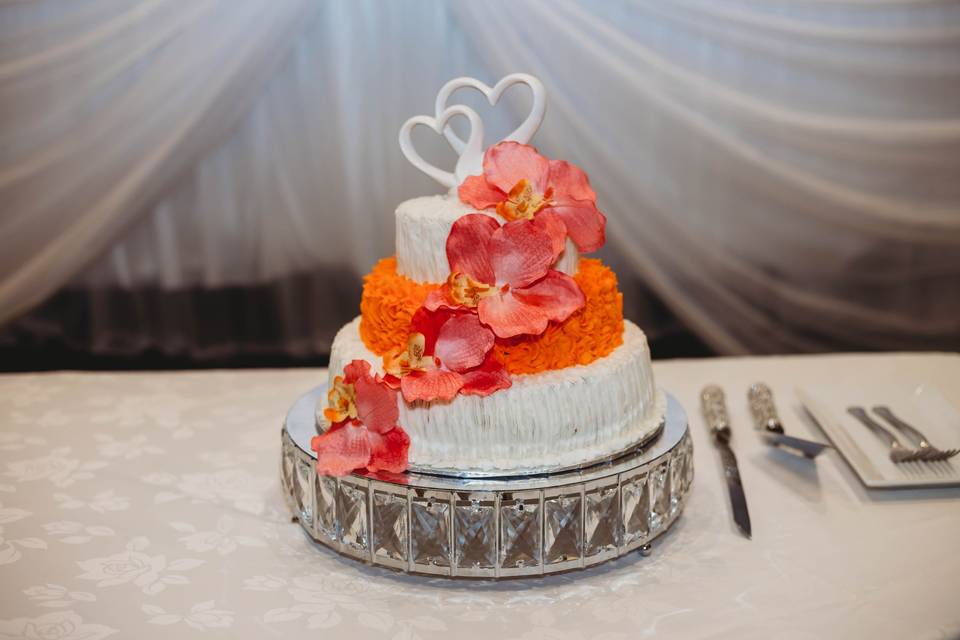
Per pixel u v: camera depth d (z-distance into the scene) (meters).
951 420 1.60
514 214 1.25
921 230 4.33
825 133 4.23
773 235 4.44
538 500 1.14
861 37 4.11
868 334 4.54
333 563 1.25
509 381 1.19
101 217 4.20
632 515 1.21
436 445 1.22
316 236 4.38
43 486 1.46
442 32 4.17
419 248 1.30
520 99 4.17
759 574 1.19
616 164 4.29
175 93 4.10
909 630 1.05
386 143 4.25
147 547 1.28
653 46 4.24
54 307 4.42
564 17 4.12
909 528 1.30
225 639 1.06
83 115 4.11
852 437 1.56
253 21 4.04
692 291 4.50
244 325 4.48
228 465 1.55
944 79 4.14
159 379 1.96
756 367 1.96
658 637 1.05
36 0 3.99
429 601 1.14
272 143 4.27
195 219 4.35
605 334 1.32
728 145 4.26
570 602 1.14
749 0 4.13
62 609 1.11
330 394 1.21
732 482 1.41
